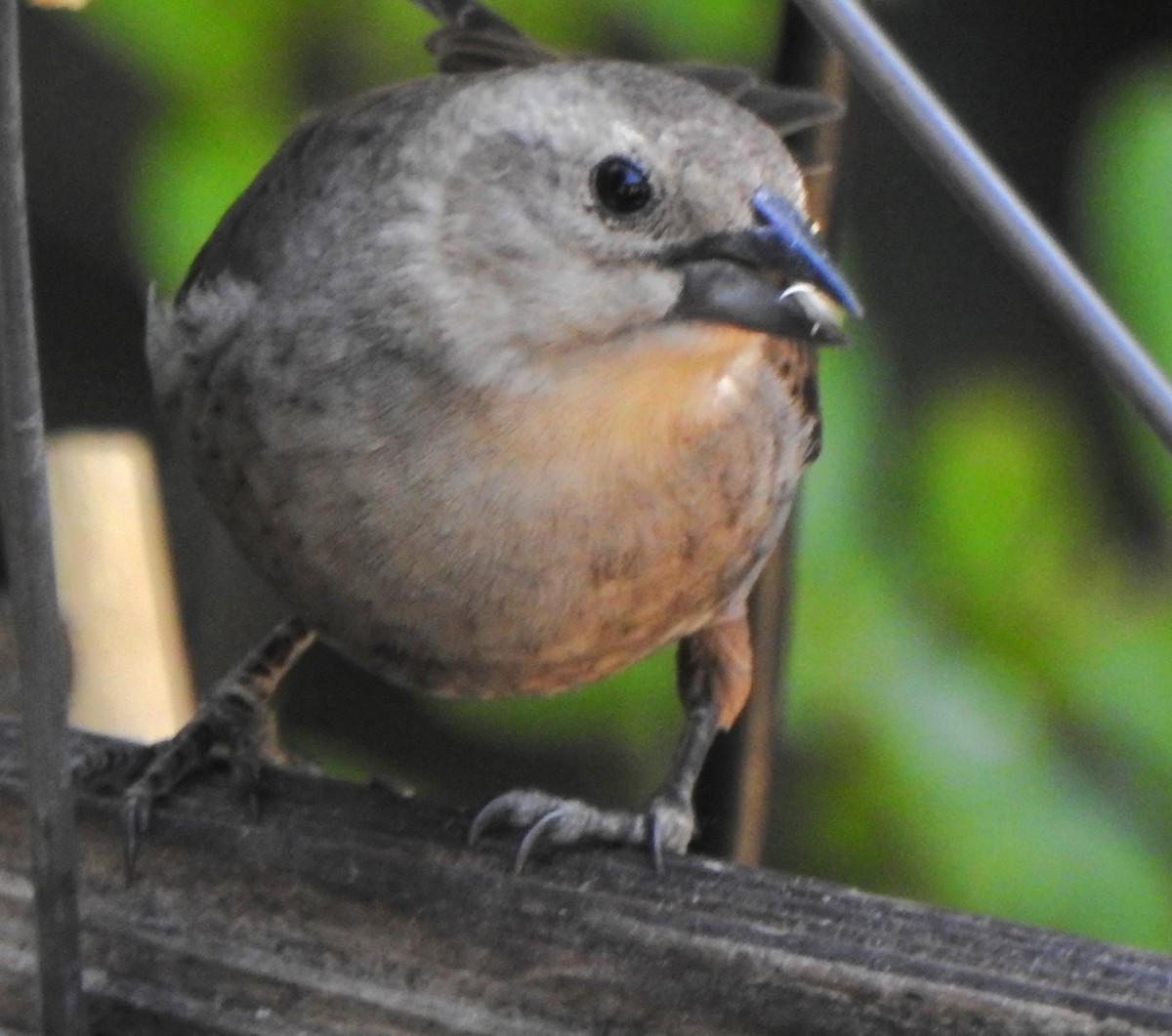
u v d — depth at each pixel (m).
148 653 2.58
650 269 2.48
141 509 2.58
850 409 2.57
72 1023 2.46
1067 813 2.56
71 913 2.46
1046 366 2.62
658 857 2.47
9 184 2.44
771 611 2.55
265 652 2.52
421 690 2.52
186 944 2.47
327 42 2.57
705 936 2.46
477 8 2.55
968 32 2.64
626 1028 2.46
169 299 2.52
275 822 2.47
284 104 2.57
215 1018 2.47
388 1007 2.46
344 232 2.49
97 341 2.63
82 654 2.57
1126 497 2.59
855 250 2.63
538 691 2.52
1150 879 2.56
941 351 2.63
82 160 2.61
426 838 2.47
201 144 2.56
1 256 2.44
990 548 2.57
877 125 2.63
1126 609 2.57
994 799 2.56
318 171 2.50
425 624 2.50
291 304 2.50
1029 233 2.44
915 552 2.57
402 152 2.49
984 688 2.56
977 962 2.46
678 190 2.48
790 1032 2.46
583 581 2.50
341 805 2.47
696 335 2.48
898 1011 2.45
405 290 2.49
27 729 2.45
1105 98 2.60
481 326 2.49
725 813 2.55
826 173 2.54
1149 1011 2.45
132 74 2.59
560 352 2.49
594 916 2.46
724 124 2.48
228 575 2.63
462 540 2.50
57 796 2.46
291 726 2.63
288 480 2.50
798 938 2.46
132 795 2.47
